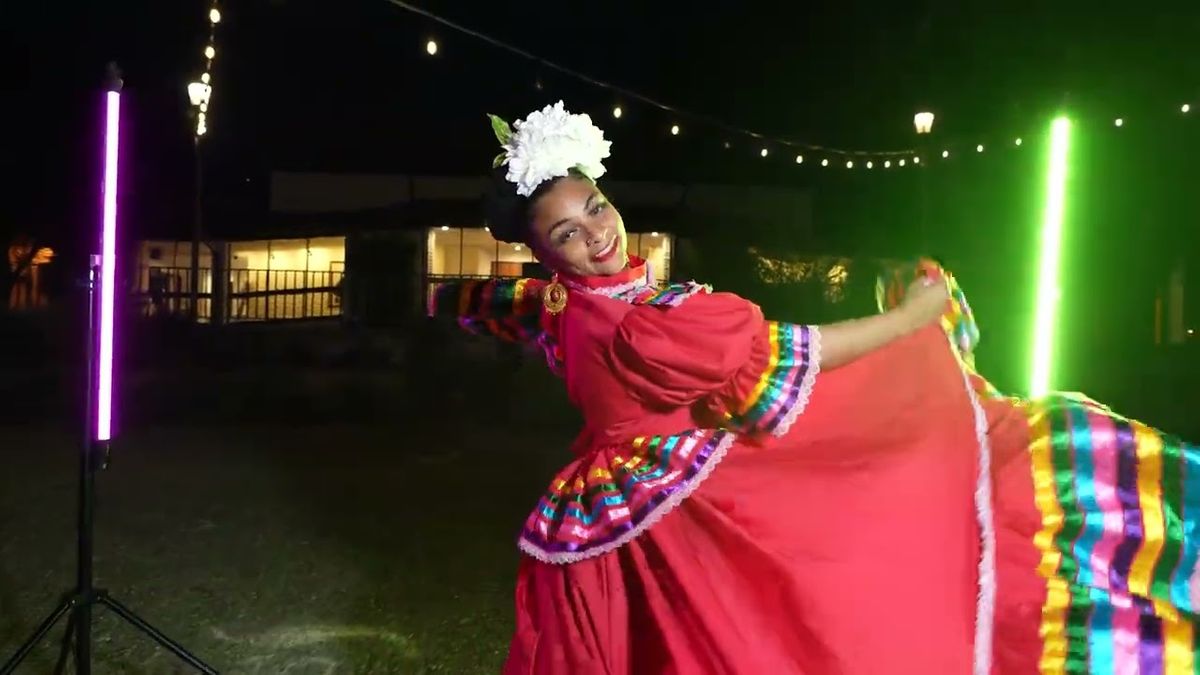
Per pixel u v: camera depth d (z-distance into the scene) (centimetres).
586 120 233
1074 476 231
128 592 442
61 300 1825
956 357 241
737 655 208
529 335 260
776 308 1719
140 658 363
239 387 1301
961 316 253
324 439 929
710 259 1792
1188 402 1288
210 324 1823
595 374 223
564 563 220
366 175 2142
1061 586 224
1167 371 1619
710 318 208
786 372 211
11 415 1040
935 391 234
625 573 220
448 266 2083
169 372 1462
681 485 216
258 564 491
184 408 1117
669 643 213
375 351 1577
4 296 2003
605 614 217
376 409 1128
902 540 214
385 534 558
